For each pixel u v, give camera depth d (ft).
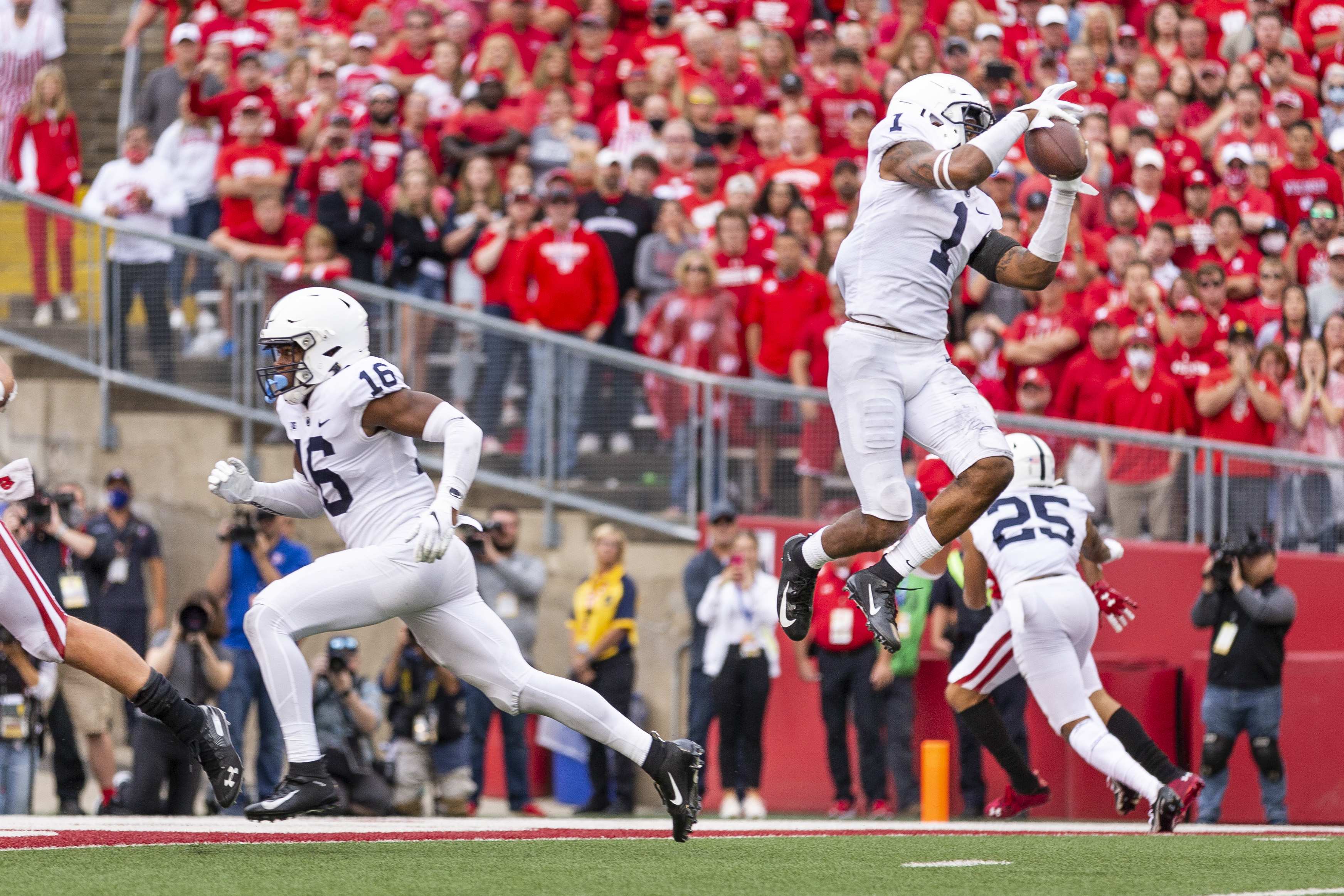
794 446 120.78
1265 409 122.83
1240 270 134.51
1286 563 117.80
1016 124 55.16
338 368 57.36
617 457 124.67
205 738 53.01
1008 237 58.49
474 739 113.91
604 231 130.31
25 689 100.12
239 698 107.45
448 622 57.72
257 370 59.72
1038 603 80.33
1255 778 110.42
